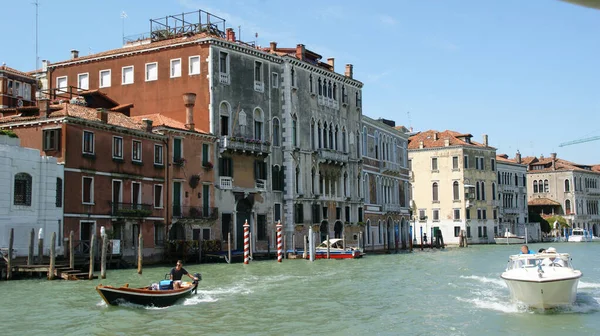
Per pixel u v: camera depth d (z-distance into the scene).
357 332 16.27
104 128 32.72
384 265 37.47
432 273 31.95
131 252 33.97
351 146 55.09
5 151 27.30
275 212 45.44
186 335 15.91
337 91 53.50
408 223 67.12
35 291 22.53
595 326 16.69
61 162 30.52
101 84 43.25
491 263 39.81
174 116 41.03
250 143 42.69
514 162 88.56
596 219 101.50
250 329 16.67
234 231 41.53
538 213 95.81
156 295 19.91
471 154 77.38
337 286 25.69
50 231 29.31
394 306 20.34
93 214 31.84
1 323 17.14
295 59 47.44
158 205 36.19
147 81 41.97
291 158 46.53
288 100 46.75
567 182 96.19
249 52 43.78
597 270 33.78
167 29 45.31
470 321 17.56
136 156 34.72
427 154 77.81
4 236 27.25
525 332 16.06
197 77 40.81
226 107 41.88
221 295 22.81
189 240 36.66
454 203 76.19
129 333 16.11
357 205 55.16
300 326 17.08
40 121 30.98
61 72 44.47
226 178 40.84
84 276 26.41
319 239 49.41
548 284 18.30
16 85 39.94
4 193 27.28
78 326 16.88
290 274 30.77
